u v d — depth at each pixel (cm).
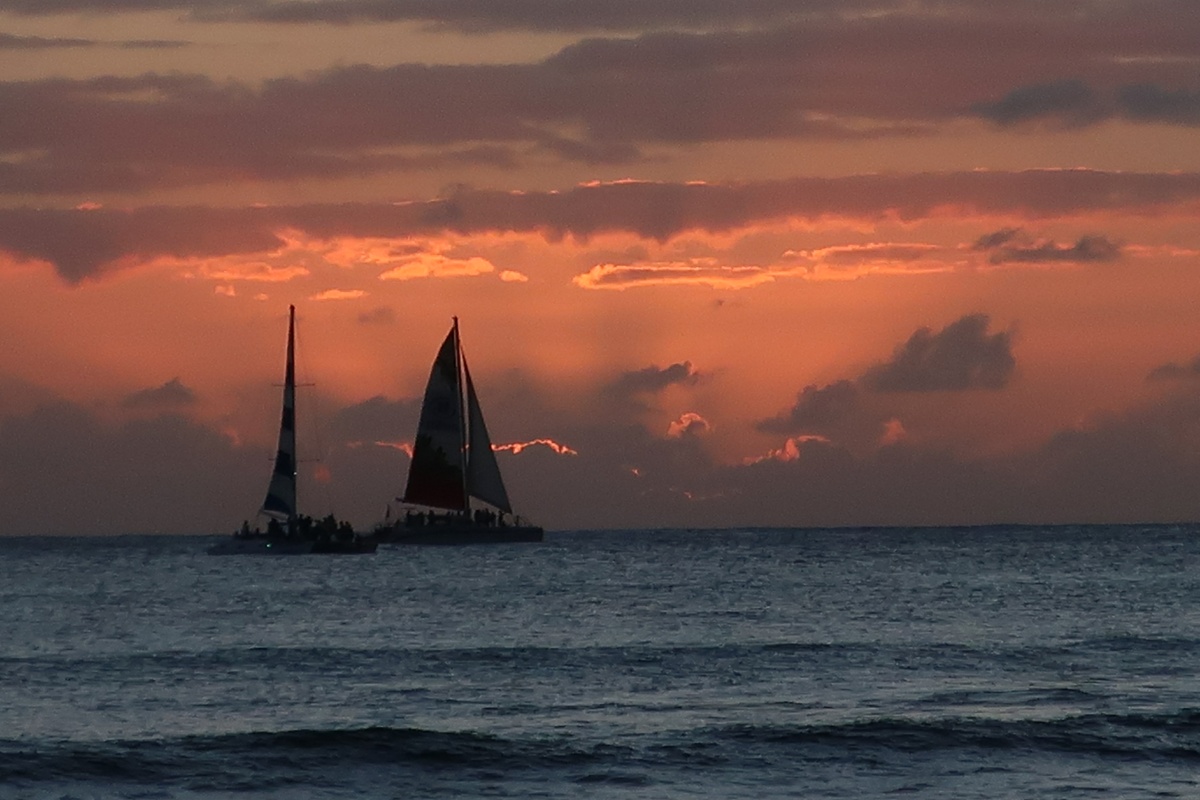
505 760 15162
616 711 18188
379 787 14388
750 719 17462
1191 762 15175
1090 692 19425
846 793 14038
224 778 14612
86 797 14062
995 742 15788
